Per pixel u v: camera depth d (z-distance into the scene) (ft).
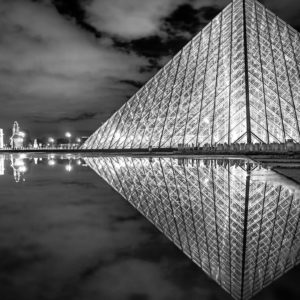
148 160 142.51
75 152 252.21
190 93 209.36
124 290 21.65
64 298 20.52
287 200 48.44
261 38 201.67
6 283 22.72
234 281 23.17
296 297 20.76
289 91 180.24
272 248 29.84
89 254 28.45
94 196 58.59
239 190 59.06
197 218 41.50
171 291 21.53
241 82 180.34
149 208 47.91
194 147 184.24
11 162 151.33
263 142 163.43
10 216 43.01
